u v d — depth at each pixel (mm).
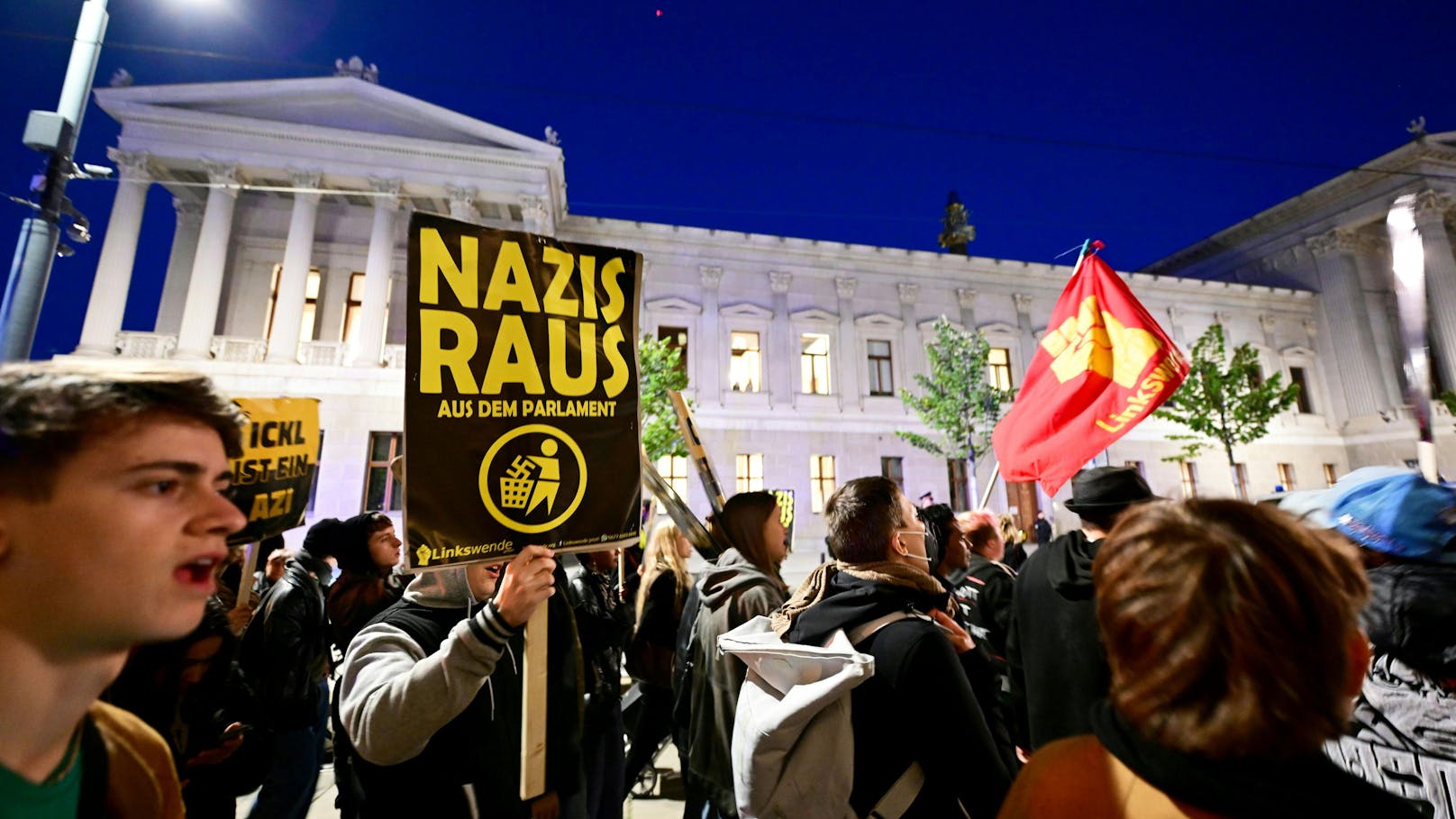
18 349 6191
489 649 1654
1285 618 762
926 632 1673
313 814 4035
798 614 1968
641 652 3834
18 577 758
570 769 2137
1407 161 26281
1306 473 26219
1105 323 4281
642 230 21281
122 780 986
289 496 3482
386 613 2125
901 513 2078
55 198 6504
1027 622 2389
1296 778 761
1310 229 29359
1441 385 25172
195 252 18844
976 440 20609
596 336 2258
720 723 2297
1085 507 2445
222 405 938
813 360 22500
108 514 778
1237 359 19906
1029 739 2572
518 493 1955
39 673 771
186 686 1977
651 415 15781
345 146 18016
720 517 2959
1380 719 1762
